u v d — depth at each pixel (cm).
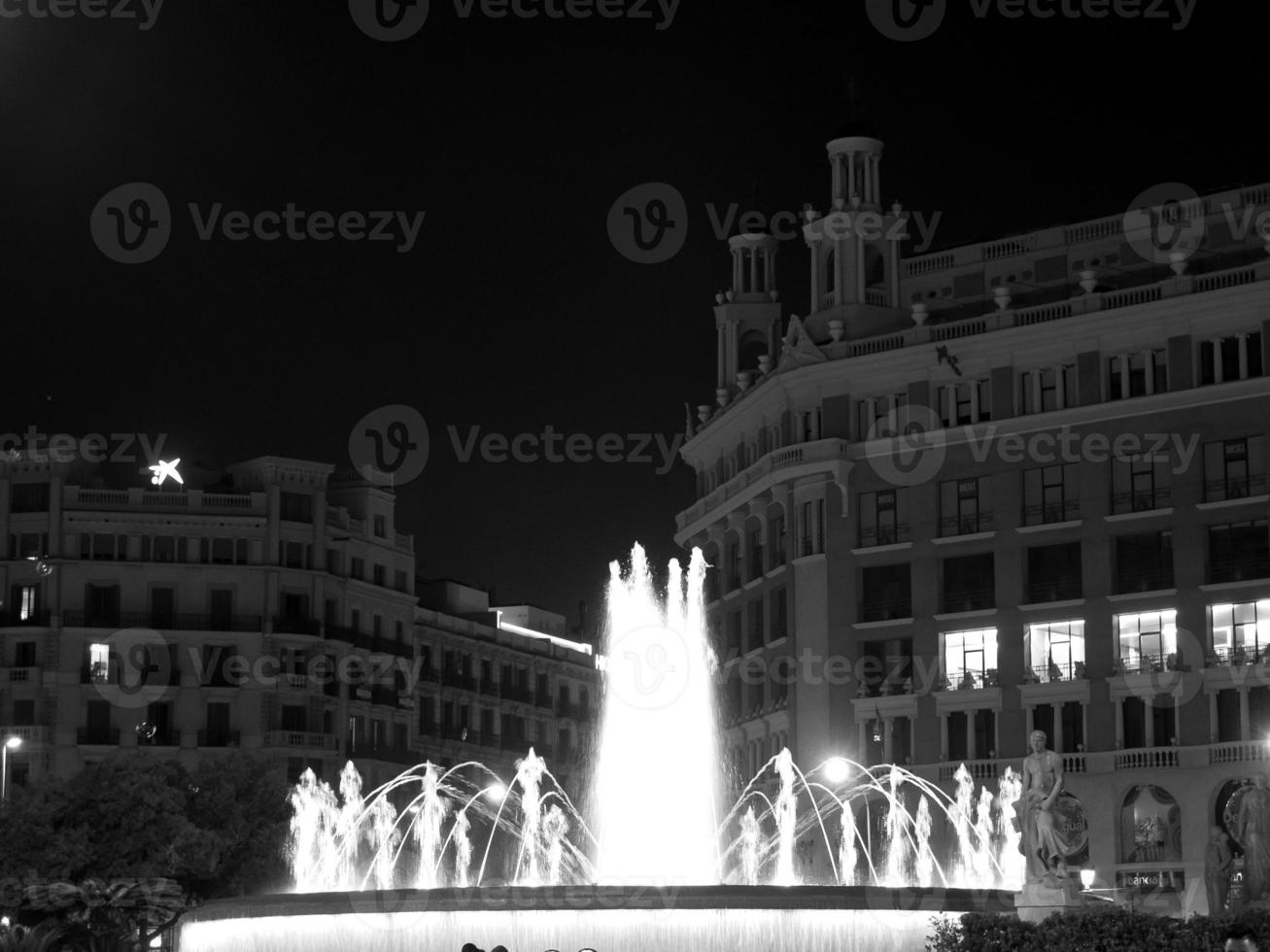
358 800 11894
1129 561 8806
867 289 10125
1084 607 8838
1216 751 8338
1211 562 8569
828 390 9750
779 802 9631
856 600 9488
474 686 14338
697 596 10250
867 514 9600
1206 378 8694
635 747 9612
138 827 8144
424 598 14800
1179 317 8725
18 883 6850
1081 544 8894
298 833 10056
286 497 12712
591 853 13288
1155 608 8669
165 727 12131
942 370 9400
